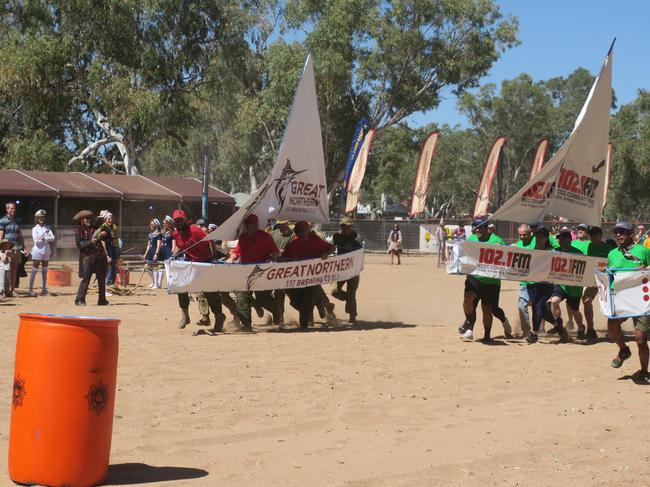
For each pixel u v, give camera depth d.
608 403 8.52
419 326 15.04
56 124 51.22
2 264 19.75
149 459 6.43
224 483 5.79
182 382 9.41
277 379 9.61
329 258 14.41
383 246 59.66
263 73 60.88
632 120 85.69
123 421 7.66
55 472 5.46
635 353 11.75
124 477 5.90
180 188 39.81
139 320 15.34
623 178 83.00
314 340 12.78
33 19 48.34
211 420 7.71
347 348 11.97
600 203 14.55
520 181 103.00
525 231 13.84
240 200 50.62
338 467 6.20
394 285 27.23
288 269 14.02
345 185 46.56
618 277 9.60
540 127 99.31
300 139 14.55
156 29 49.75
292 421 7.70
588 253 13.28
